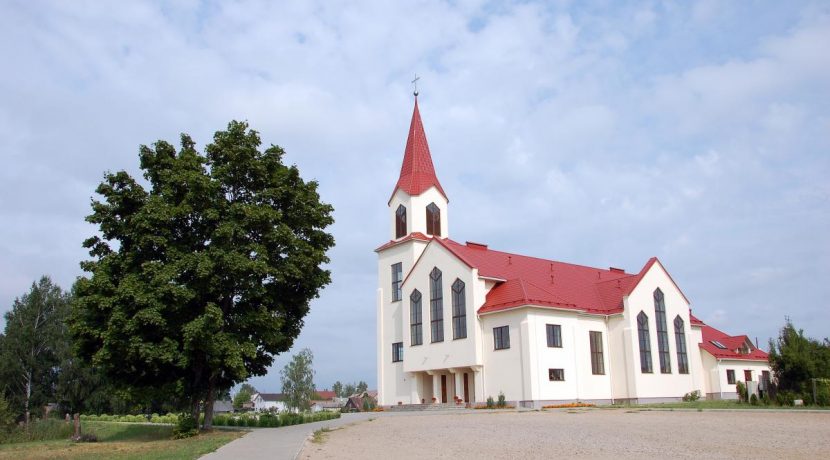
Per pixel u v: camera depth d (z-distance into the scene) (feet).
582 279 199.52
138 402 113.39
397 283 196.95
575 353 167.32
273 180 108.99
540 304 159.84
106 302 95.30
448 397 177.17
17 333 255.29
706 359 204.54
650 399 175.22
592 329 175.63
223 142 106.22
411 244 193.16
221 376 111.24
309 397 285.43
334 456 67.15
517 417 116.37
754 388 144.56
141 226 96.58
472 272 168.35
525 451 67.41
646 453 64.34
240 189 108.27
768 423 92.79
